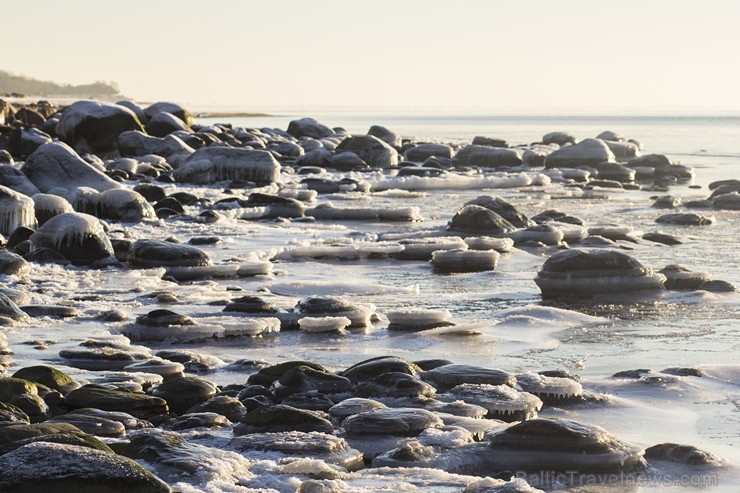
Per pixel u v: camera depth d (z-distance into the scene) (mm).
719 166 54062
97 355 11938
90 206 26156
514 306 16344
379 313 15609
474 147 50750
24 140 44500
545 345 13469
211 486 7266
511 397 9930
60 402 9734
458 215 24531
